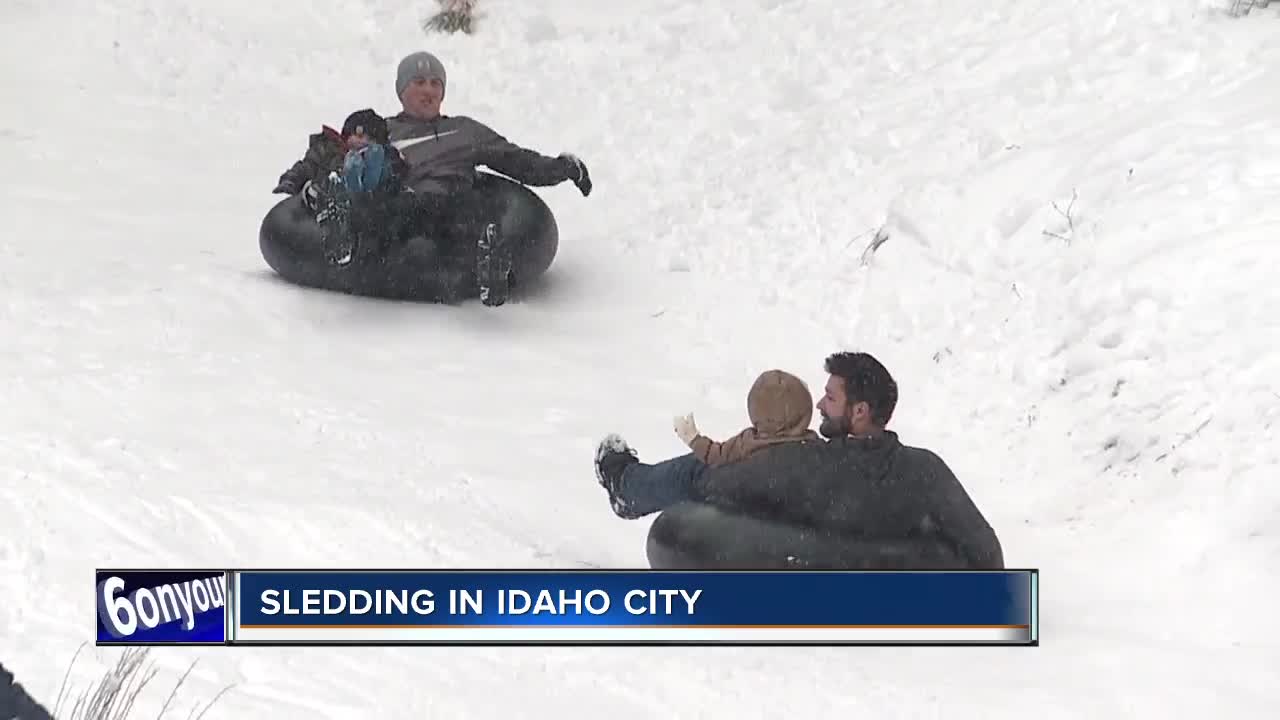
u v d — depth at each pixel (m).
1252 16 40.66
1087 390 30.45
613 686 19.59
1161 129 36.50
